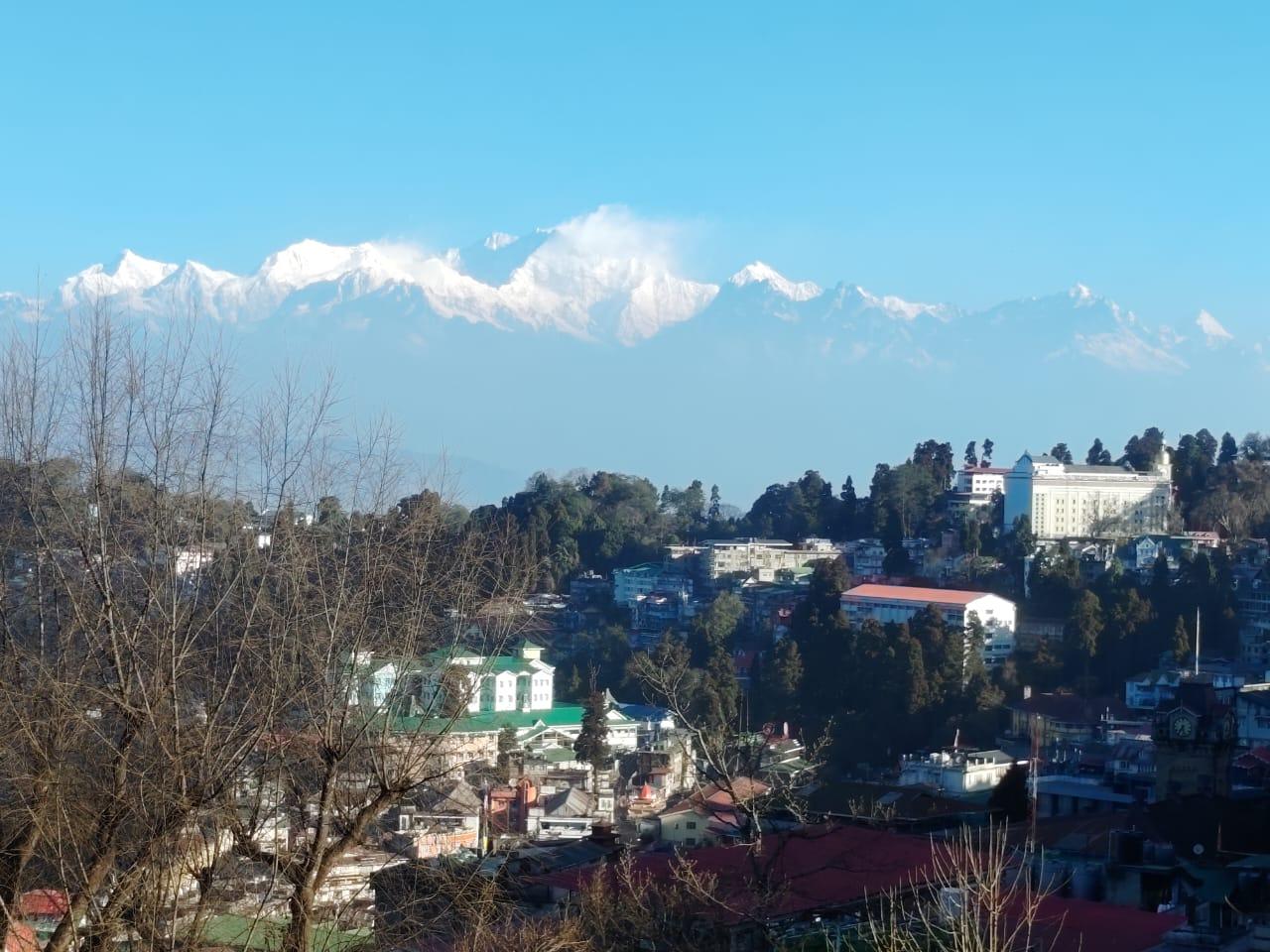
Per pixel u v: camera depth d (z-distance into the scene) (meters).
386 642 30.53
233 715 27.83
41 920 29.41
